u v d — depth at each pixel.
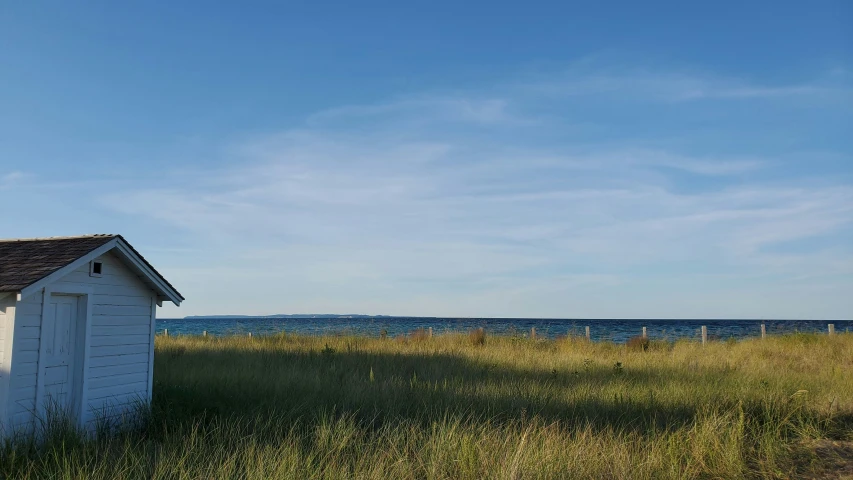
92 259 10.09
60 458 7.89
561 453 8.00
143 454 8.01
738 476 7.92
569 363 18.47
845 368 17.81
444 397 11.82
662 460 8.08
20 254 10.19
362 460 7.72
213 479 7.03
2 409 8.50
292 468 7.18
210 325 92.69
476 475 7.50
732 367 17.73
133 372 11.20
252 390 12.37
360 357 18.81
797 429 10.26
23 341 8.87
